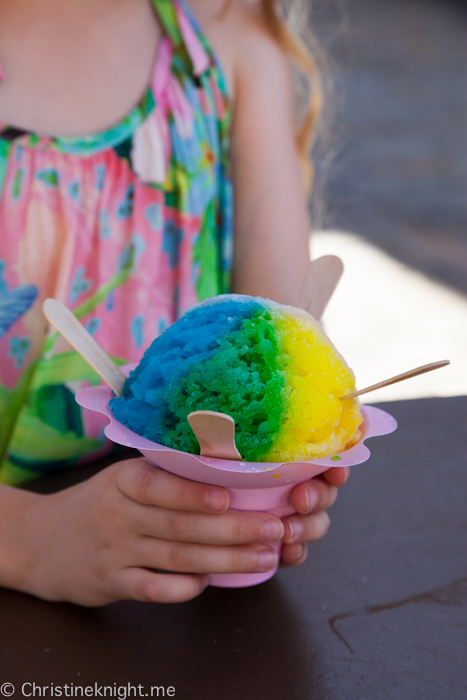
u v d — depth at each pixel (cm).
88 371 112
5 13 107
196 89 125
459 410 119
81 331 70
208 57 126
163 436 61
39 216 110
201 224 128
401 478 97
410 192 459
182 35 122
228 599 72
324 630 67
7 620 68
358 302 302
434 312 291
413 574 76
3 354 109
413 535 84
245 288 129
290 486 65
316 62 157
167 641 65
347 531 84
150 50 121
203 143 125
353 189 457
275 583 75
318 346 66
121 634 66
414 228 400
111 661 63
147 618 69
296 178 136
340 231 389
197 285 129
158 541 63
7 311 110
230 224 133
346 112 630
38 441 108
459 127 611
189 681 60
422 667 63
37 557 70
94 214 114
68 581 67
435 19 1005
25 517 74
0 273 110
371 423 69
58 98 110
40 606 70
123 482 63
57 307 68
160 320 125
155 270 122
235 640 66
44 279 112
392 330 273
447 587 74
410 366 238
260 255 129
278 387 60
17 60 108
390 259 354
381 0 1084
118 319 119
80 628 67
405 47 862
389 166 508
